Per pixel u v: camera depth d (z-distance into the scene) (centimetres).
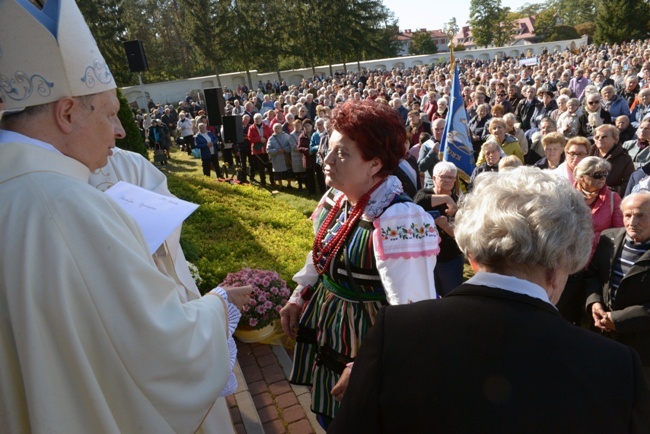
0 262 106
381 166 159
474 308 93
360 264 161
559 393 82
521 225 94
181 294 193
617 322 251
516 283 95
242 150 1072
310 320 187
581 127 679
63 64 120
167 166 1384
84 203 114
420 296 152
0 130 125
